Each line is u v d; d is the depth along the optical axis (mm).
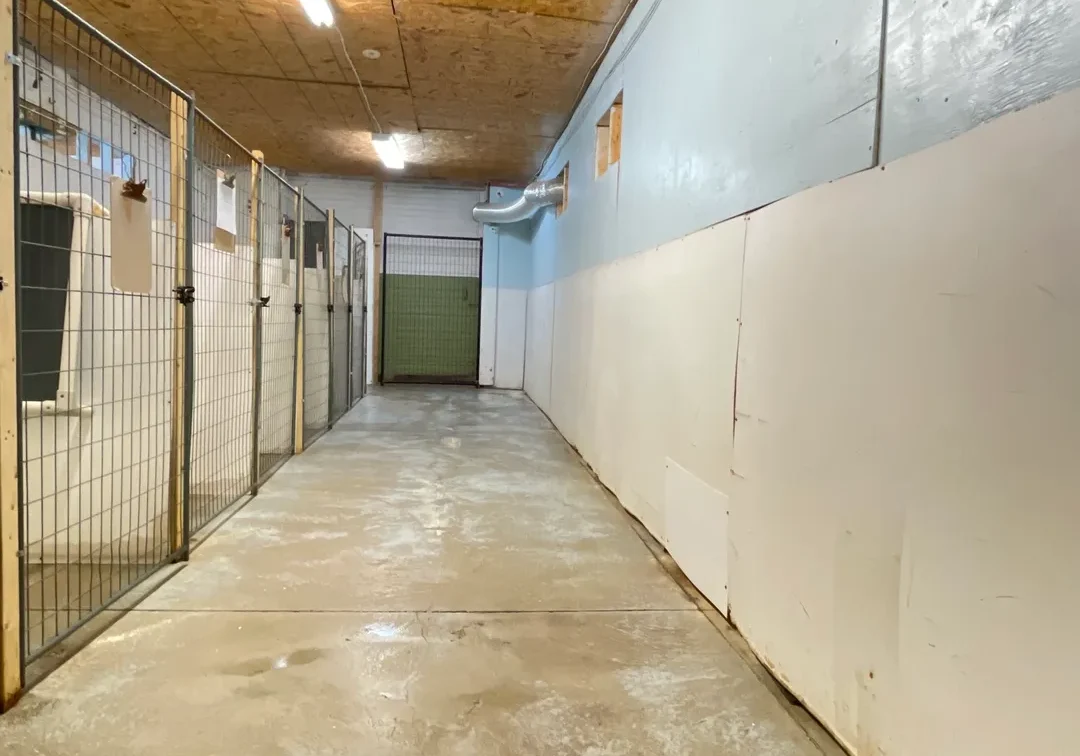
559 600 2402
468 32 4277
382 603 2320
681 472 2697
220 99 5758
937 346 1249
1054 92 1064
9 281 1574
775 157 2000
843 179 1575
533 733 1621
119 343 2680
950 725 1200
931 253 1270
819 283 1668
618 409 3777
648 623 2232
